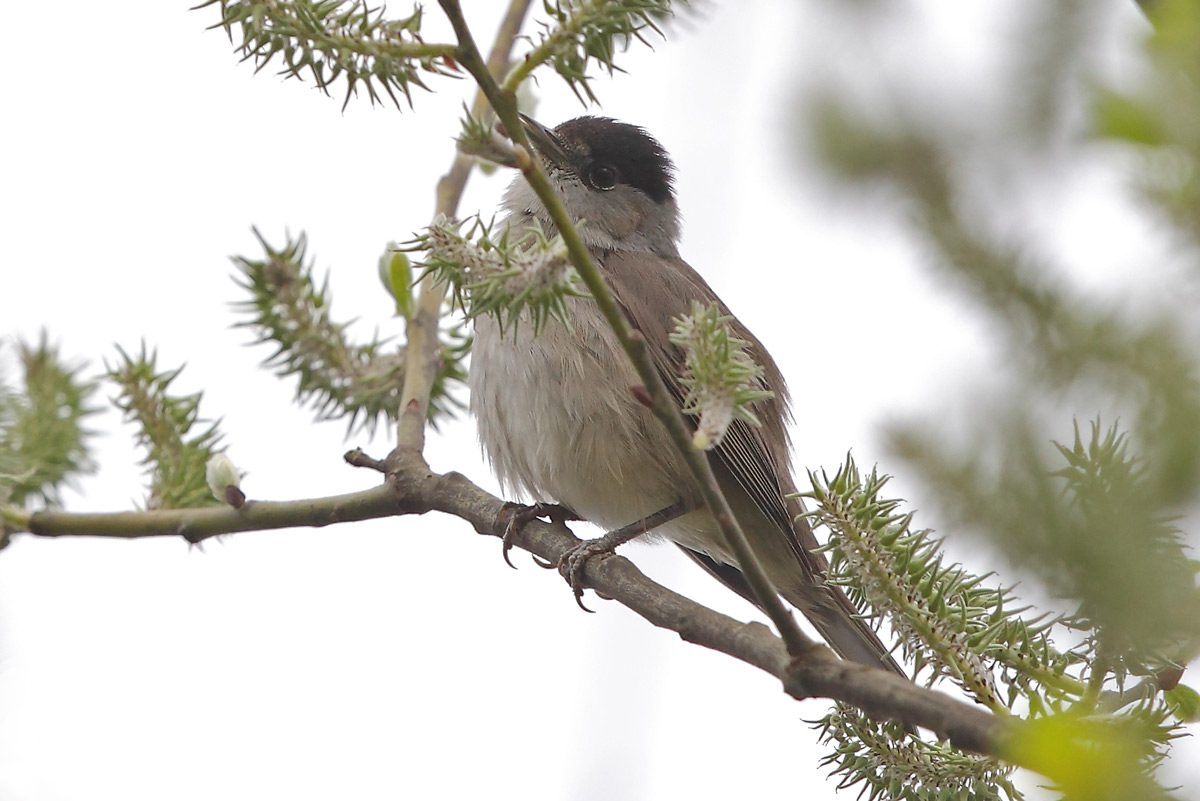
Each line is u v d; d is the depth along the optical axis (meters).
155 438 9.21
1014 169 3.41
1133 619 3.27
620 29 6.01
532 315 5.27
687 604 6.57
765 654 5.82
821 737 6.26
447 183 9.52
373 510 8.34
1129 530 3.19
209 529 8.50
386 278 9.12
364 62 6.00
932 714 4.78
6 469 9.16
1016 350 3.32
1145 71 3.37
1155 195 3.30
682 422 5.09
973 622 5.65
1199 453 3.11
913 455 3.31
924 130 3.38
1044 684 5.50
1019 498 3.25
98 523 8.64
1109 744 3.49
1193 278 3.24
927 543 5.70
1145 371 3.19
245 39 6.18
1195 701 5.58
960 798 5.96
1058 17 3.40
